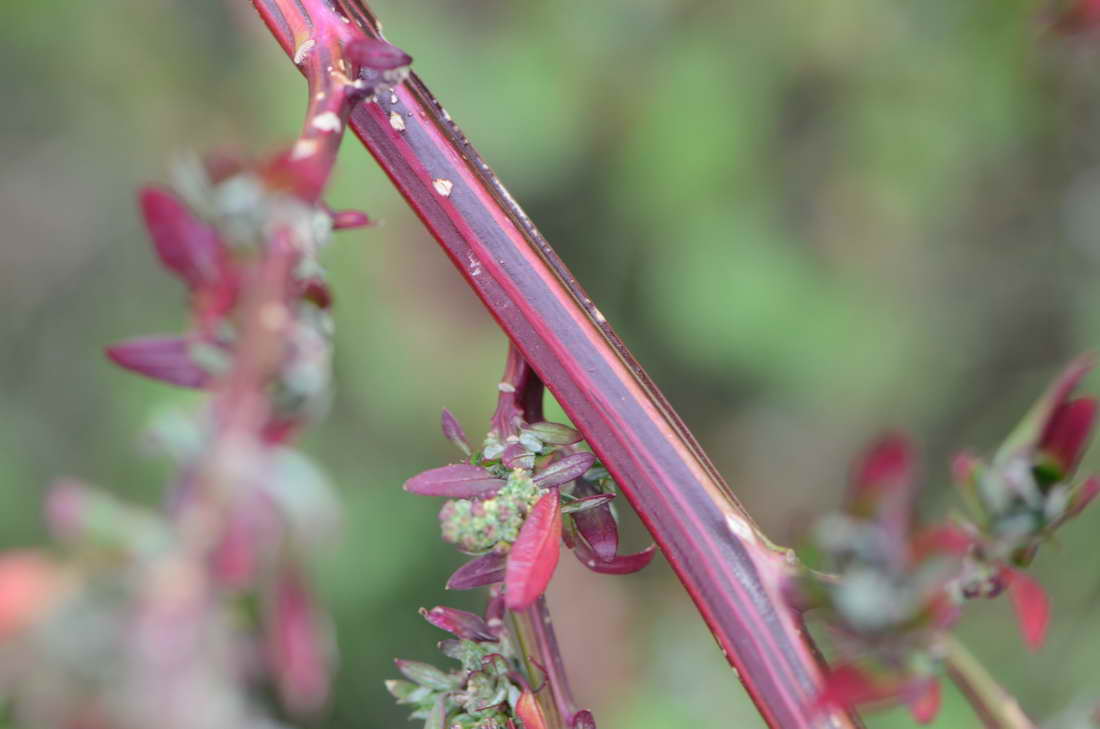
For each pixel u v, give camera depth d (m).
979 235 0.94
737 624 0.30
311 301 0.28
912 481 0.28
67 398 0.94
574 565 0.90
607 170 0.91
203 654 0.26
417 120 0.32
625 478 0.31
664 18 0.91
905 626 0.28
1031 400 0.93
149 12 0.95
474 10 0.92
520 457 0.31
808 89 0.90
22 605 0.26
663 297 0.90
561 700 0.31
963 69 0.89
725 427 0.98
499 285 0.32
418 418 0.87
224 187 0.28
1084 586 0.78
